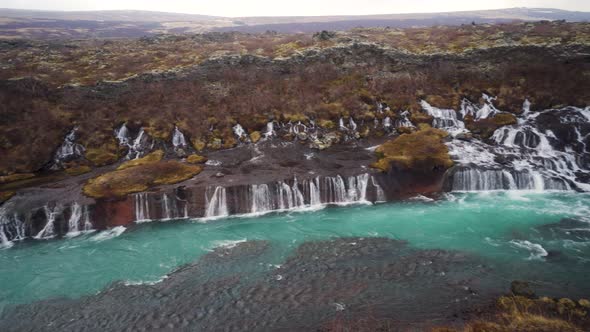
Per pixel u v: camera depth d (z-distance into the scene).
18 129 46.34
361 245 30.22
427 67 59.72
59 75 56.50
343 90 55.59
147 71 57.09
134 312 23.55
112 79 55.00
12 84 51.28
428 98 54.25
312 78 58.31
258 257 29.11
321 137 48.84
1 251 31.33
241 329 21.75
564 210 34.44
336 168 41.03
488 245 29.34
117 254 30.25
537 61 56.12
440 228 32.28
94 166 44.16
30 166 43.34
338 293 24.52
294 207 37.88
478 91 54.47
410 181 39.38
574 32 61.25
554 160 41.75
